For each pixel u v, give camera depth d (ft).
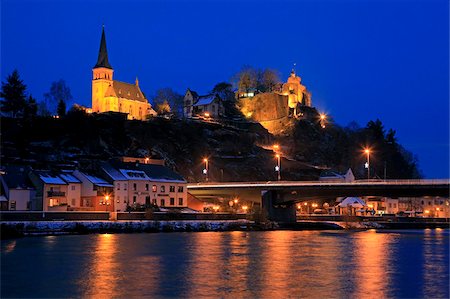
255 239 359.87
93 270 216.95
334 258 260.62
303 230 497.05
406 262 249.96
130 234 382.83
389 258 263.49
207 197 558.97
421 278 208.03
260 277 205.77
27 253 262.67
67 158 619.26
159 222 416.87
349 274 215.10
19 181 451.53
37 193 451.53
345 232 463.42
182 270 219.00
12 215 365.61
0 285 188.55
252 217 487.20
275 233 433.48
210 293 178.50
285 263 241.35
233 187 531.91
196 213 461.78
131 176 503.61
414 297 176.45
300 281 199.11
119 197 487.20
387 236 410.72
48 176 461.78
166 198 527.40
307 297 174.81
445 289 188.24
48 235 357.41
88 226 380.58
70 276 204.13
